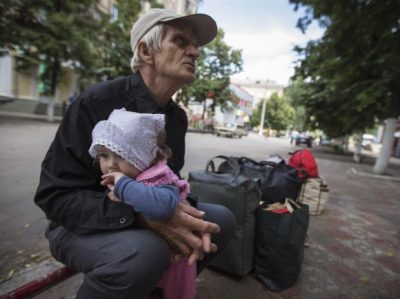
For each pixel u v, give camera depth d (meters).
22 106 19.66
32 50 14.34
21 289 1.20
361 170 11.46
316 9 6.76
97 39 16.22
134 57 1.38
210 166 3.11
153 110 1.38
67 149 1.14
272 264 2.27
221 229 1.58
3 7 12.25
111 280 0.98
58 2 14.02
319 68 9.74
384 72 8.70
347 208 5.11
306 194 4.27
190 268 1.38
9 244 2.59
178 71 1.34
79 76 16.09
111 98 1.28
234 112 42.56
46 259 2.38
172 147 1.63
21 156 6.16
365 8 6.21
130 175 1.09
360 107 9.18
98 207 1.06
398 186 8.45
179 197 1.09
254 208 2.31
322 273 2.62
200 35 1.43
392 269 2.84
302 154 4.46
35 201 1.14
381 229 4.06
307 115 18.36
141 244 1.01
